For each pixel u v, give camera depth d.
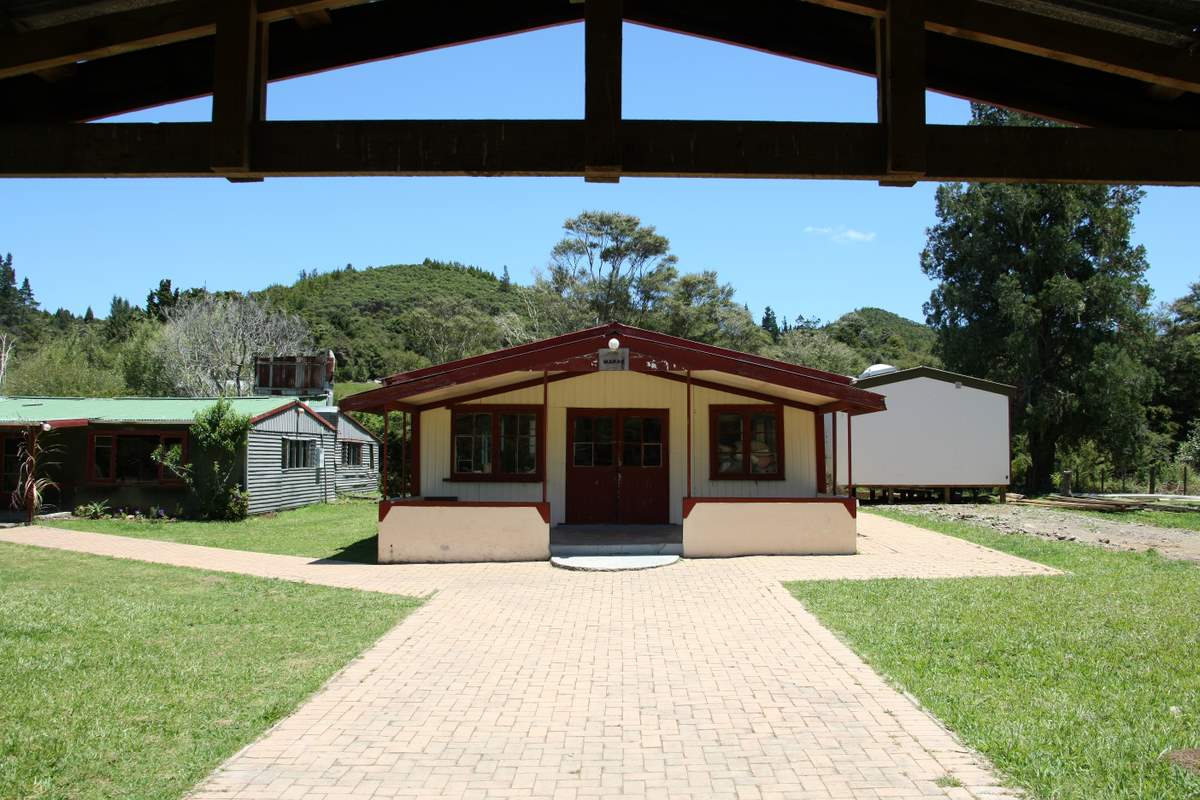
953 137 3.86
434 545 12.38
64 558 13.02
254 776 4.38
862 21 4.67
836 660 6.62
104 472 20.73
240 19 3.81
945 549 13.21
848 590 9.48
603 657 6.86
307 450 24.70
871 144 3.85
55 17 3.76
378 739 4.95
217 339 42.31
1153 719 5.05
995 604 8.54
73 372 43.59
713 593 9.62
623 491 14.69
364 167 3.86
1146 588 9.48
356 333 80.38
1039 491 32.34
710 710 5.45
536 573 11.23
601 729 5.12
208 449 20.36
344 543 15.38
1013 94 4.70
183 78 4.64
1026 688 5.73
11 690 5.64
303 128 3.87
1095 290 30.81
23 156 3.93
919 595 9.10
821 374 13.33
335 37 4.61
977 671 6.18
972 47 4.68
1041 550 12.95
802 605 8.77
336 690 5.93
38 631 7.31
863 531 15.64
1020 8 3.67
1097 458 36.81
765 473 14.66
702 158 3.81
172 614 8.36
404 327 79.38
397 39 4.61
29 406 22.09
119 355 46.69
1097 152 3.89
